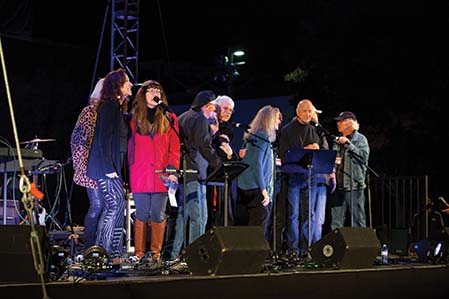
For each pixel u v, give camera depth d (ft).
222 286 17.42
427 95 47.50
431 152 47.29
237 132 50.90
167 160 20.45
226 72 57.72
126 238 24.77
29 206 12.28
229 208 23.65
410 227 29.66
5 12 47.93
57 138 52.80
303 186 23.72
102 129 19.40
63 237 29.91
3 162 24.25
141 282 16.14
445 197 46.70
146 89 20.47
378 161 47.91
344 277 19.70
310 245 22.26
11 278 14.92
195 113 21.36
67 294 15.24
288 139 24.12
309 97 50.24
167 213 22.07
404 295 21.06
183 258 18.78
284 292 18.47
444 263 22.30
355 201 25.09
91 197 20.04
